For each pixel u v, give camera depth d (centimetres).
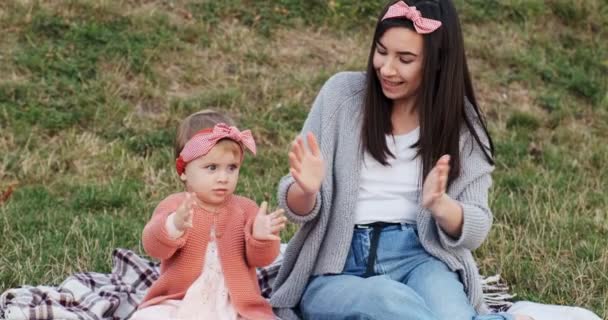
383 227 436
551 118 885
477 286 437
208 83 852
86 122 779
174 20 909
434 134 434
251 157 761
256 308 420
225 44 895
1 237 598
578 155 828
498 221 674
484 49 961
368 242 434
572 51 997
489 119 873
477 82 923
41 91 795
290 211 429
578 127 882
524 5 1031
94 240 591
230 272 417
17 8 871
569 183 755
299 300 441
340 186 438
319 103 456
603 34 1031
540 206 699
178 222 399
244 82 860
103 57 841
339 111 450
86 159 733
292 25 947
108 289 477
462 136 443
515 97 912
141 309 412
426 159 435
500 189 742
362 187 441
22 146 741
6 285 534
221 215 423
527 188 743
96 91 806
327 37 945
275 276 511
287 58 902
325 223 436
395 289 396
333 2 979
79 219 633
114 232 612
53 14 873
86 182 703
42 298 457
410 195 439
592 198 734
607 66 977
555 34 1018
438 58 431
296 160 404
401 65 427
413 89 435
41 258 564
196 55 877
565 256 621
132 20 886
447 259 432
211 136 412
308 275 438
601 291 577
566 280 584
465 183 435
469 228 416
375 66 432
